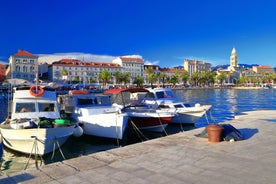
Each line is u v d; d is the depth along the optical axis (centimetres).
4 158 1167
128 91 1961
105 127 1441
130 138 1616
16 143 1153
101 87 8762
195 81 15600
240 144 904
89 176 615
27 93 1390
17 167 1041
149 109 1811
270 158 725
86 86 8062
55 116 1366
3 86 6266
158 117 1647
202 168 650
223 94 7588
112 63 14525
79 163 717
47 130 1078
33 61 11625
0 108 3728
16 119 1234
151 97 2069
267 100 4984
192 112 1923
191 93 8344
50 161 1120
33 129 1076
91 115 1484
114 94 1934
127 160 739
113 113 1443
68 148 1361
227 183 550
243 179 569
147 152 823
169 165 683
